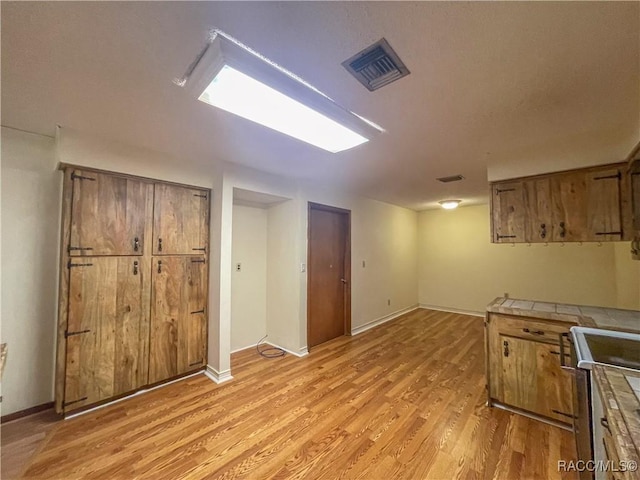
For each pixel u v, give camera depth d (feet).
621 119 6.16
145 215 8.52
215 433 6.54
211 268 9.86
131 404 7.74
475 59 4.24
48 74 4.64
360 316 15.05
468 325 15.99
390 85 4.91
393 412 7.40
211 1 3.25
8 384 6.96
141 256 8.43
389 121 6.25
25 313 7.21
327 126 6.48
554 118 6.14
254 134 7.03
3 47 3.96
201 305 9.75
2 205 6.97
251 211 12.41
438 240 20.02
